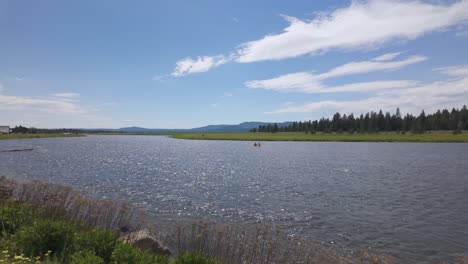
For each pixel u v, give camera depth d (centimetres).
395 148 10288
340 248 1555
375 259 1395
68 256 854
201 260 855
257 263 1198
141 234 1312
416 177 4072
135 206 2300
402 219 2111
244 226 1769
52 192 2005
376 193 2997
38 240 909
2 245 934
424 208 2422
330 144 13200
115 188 3100
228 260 1187
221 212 2239
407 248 1598
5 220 1131
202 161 6244
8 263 773
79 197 1870
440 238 1748
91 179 3656
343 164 5691
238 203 2538
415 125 18588
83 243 901
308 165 5538
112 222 1609
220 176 4141
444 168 5019
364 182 3669
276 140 16862
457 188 3269
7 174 3872
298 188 3256
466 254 1527
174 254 1259
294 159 6725
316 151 9212
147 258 827
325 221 2052
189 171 4634
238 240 1439
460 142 13475
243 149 10356
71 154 7369
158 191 2991
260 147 11506
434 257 1495
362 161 6228
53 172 4191
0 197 1727
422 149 9681
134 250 838
